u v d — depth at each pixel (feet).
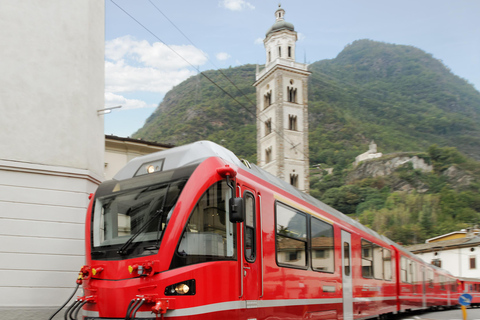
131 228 22.97
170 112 497.05
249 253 25.25
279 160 282.77
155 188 23.49
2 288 40.09
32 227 42.09
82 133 46.06
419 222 409.28
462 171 516.73
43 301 41.39
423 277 69.51
